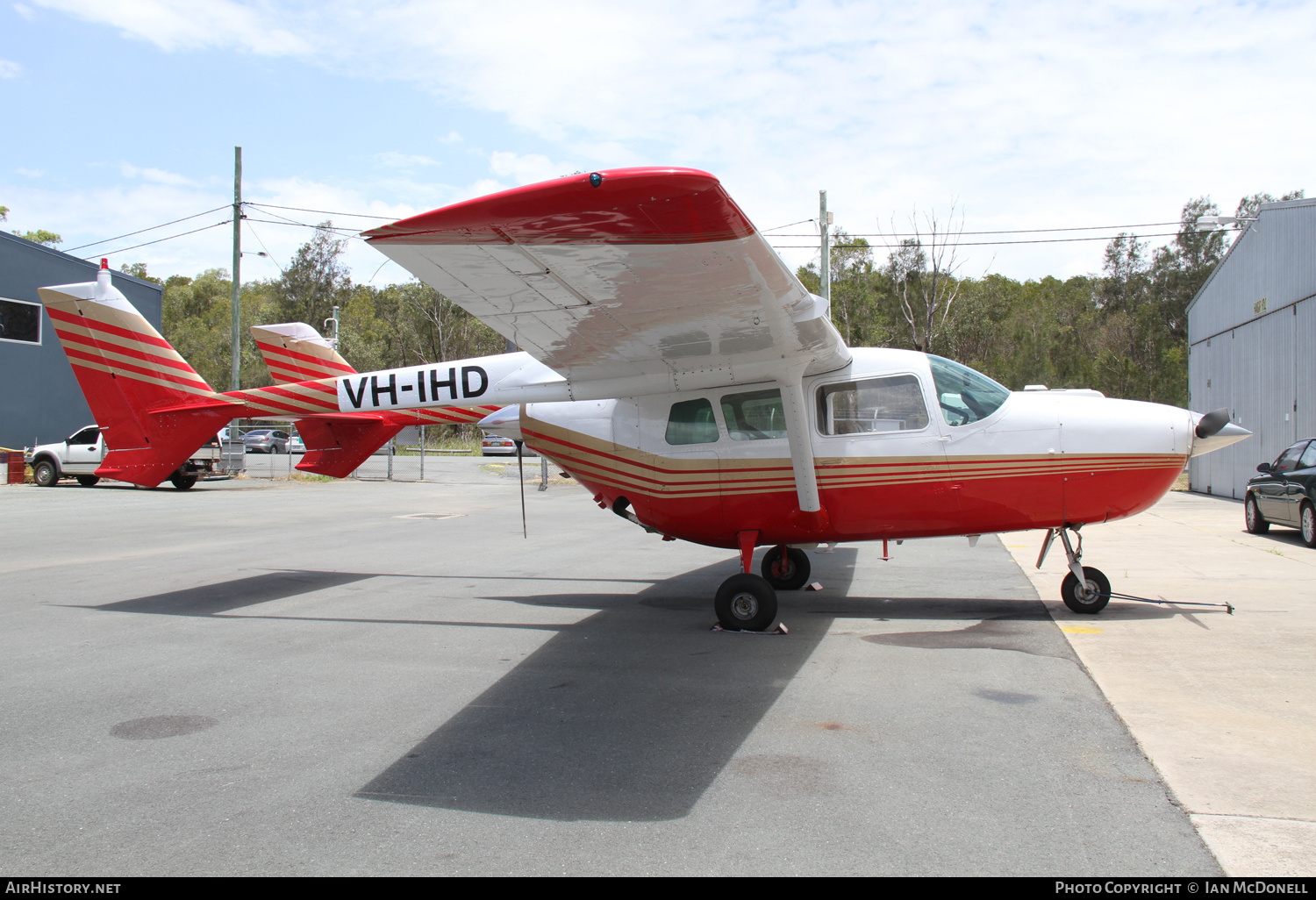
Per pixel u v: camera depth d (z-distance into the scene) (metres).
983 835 2.83
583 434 7.26
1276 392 16.41
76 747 3.81
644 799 3.18
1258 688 4.43
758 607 6.04
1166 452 6.16
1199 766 3.40
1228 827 2.85
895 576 8.33
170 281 85.56
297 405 7.97
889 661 5.16
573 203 3.34
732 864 2.66
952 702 4.31
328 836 2.90
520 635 6.07
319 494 20.22
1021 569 8.68
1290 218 15.90
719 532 6.87
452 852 2.77
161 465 8.52
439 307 51.97
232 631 6.23
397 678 4.95
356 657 5.45
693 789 3.28
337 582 8.37
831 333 5.61
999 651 5.32
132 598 7.48
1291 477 10.52
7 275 23.81
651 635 6.04
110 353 8.61
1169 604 6.62
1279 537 11.24
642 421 7.03
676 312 4.90
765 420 6.70
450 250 3.86
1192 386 22.02
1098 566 8.75
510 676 4.96
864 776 3.37
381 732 4.00
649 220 3.52
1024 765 3.45
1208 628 5.84
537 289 4.45
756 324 5.17
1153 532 11.92
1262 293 17.06
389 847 2.81
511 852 2.77
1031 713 4.10
